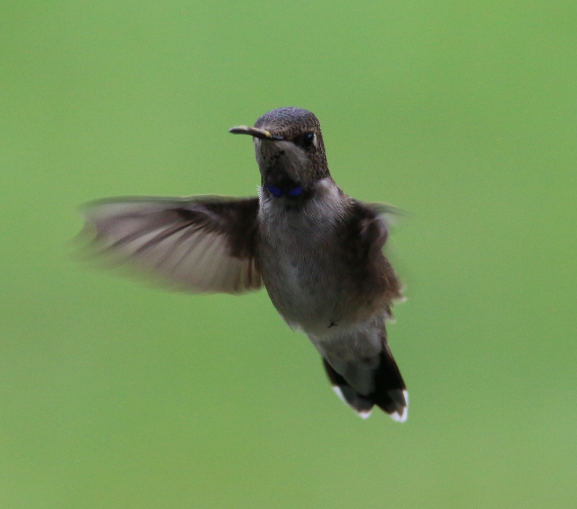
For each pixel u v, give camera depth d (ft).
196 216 21.83
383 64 43.98
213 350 35.76
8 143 41.27
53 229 38.75
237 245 22.45
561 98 42.70
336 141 40.96
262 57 44.14
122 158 40.29
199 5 46.09
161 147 40.52
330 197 21.01
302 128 20.22
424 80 43.37
